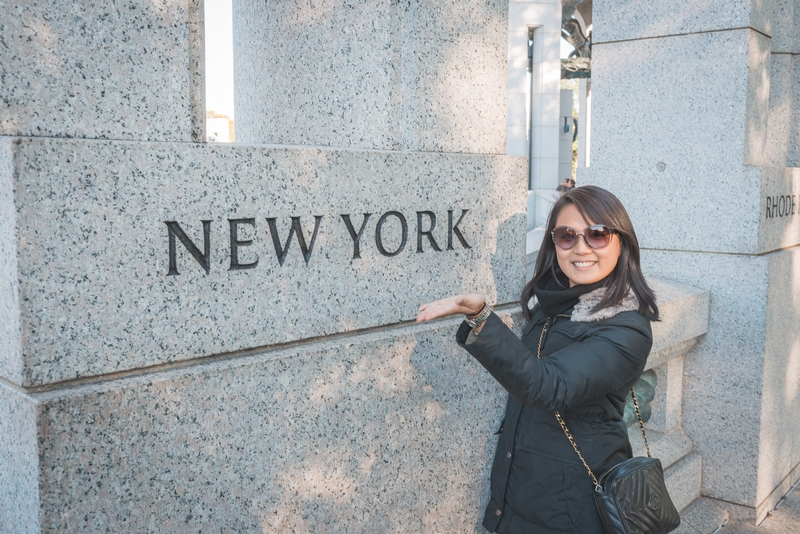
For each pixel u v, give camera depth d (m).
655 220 4.39
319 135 2.84
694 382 4.36
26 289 1.63
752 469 4.21
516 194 2.92
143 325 1.84
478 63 2.80
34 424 1.64
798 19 5.03
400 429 2.49
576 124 30.86
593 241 2.30
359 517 2.38
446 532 2.70
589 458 2.29
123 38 1.82
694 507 4.29
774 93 5.03
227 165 1.97
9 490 1.76
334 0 2.73
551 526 2.33
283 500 2.15
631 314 2.26
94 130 1.78
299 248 2.17
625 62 4.39
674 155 4.27
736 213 4.08
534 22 20.61
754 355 4.12
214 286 1.97
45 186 1.65
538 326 2.53
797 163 5.16
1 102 1.64
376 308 2.42
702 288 4.24
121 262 1.78
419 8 2.56
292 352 2.15
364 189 2.34
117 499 1.78
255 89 3.11
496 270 2.86
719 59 4.05
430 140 2.64
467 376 2.72
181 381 1.88
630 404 4.04
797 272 4.46
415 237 2.52
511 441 2.46
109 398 1.75
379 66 2.62
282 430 2.13
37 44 1.68
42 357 1.67
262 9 3.02
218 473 1.98
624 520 2.16
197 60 1.99
